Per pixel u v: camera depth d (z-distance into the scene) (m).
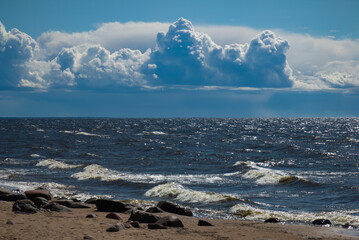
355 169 37.91
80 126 158.88
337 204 20.92
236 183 28.41
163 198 22.66
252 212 18.20
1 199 19.66
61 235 11.19
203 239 11.77
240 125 179.00
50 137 85.50
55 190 25.22
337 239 12.73
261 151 55.88
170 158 47.62
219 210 19.28
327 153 50.59
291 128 142.38
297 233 13.62
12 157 46.56
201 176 32.19
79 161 43.84
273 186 27.16
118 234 11.74
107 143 69.56
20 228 12.06
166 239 11.39
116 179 29.02
